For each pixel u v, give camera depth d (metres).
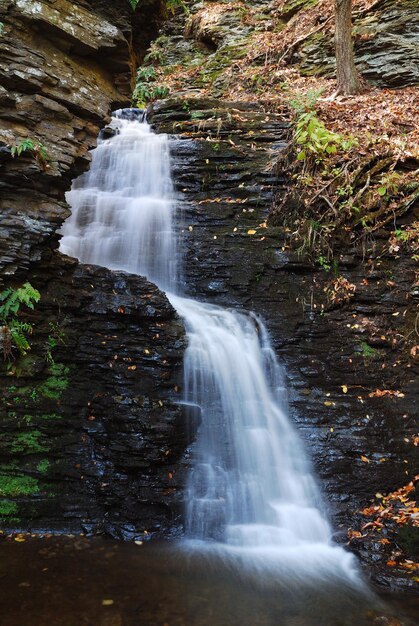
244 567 4.43
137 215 7.70
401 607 3.92
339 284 6.88
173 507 4.96
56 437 5.29
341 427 5.82
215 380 5.82
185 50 15.41
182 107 9.50
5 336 5.23
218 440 5.57
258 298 6.86
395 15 11.52
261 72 12.59
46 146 6.07
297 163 7.86
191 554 4.60
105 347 5.64
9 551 4.47
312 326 6.59
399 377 6.27
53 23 6.40
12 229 5.57
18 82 6.00
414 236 7.03
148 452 5.13
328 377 6.23
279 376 6.23
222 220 7.61
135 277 6.06
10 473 5.07
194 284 7.11
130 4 8.47
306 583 4.22
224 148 8.34
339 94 10.52
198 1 16.23
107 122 7.01
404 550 4.69
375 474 5.49
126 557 4.49
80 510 5.02
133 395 5.43
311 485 5.43
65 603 3.71
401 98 9.68
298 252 7.07
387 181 7.31
